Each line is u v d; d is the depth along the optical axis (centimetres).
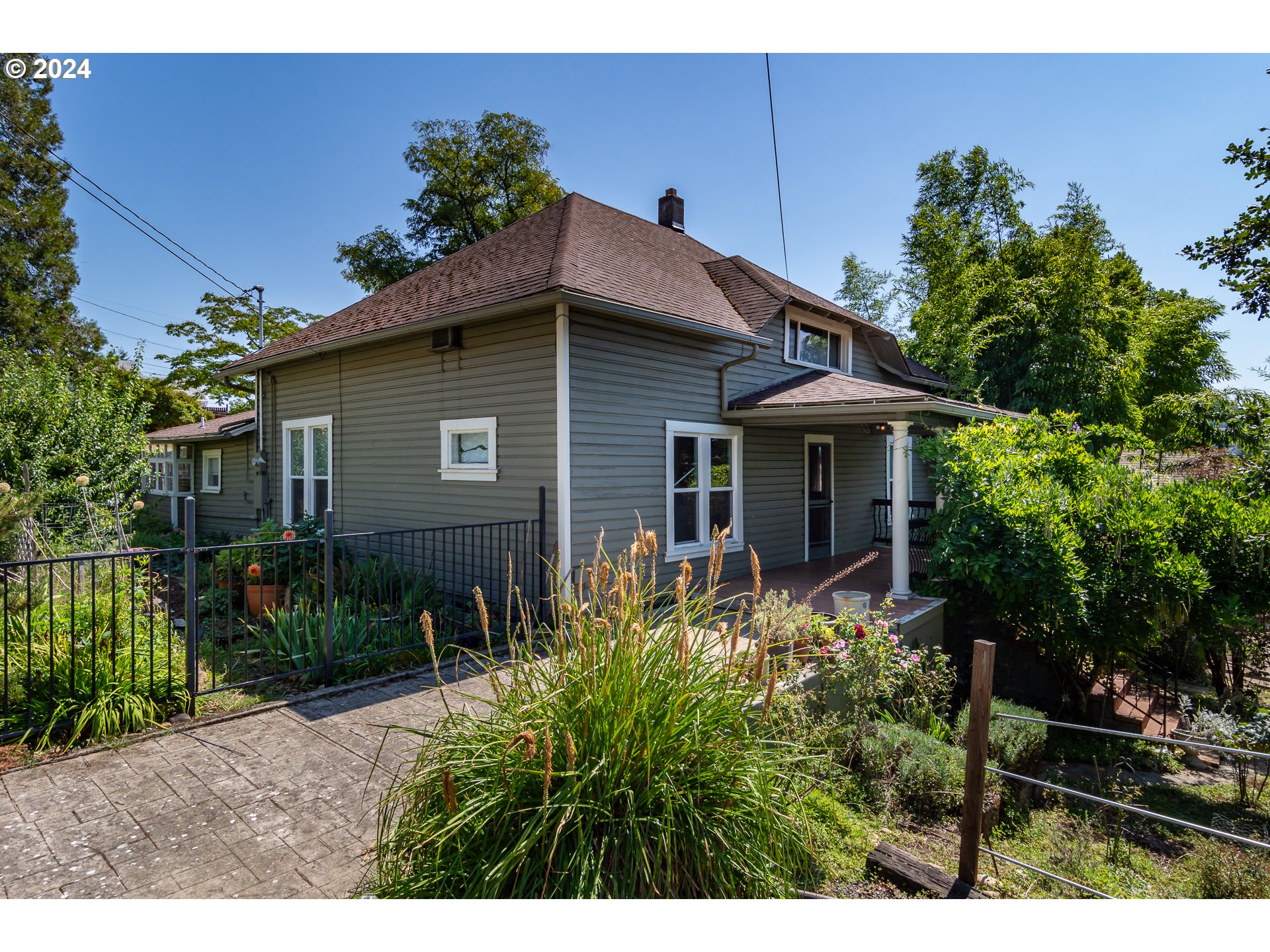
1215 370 2452
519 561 702
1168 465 998
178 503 1548
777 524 1010
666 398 790
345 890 252
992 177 2333
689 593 296
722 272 1102
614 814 220
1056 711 721
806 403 815
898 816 388
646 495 759
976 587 750
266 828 299
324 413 990
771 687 254
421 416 828
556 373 666
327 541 509
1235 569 680
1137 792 524
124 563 667
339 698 475
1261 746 572
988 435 820
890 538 1356
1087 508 696
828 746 421
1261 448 878
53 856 275
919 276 2238
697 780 229
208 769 359
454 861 211
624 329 732
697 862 212
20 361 1236
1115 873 372
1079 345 1689
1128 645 714
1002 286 1861
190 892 250
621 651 237
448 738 244
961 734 490
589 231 912
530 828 205
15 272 1856
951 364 1842
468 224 2305
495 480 732
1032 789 491
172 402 2248
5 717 383
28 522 637
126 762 366
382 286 2317
